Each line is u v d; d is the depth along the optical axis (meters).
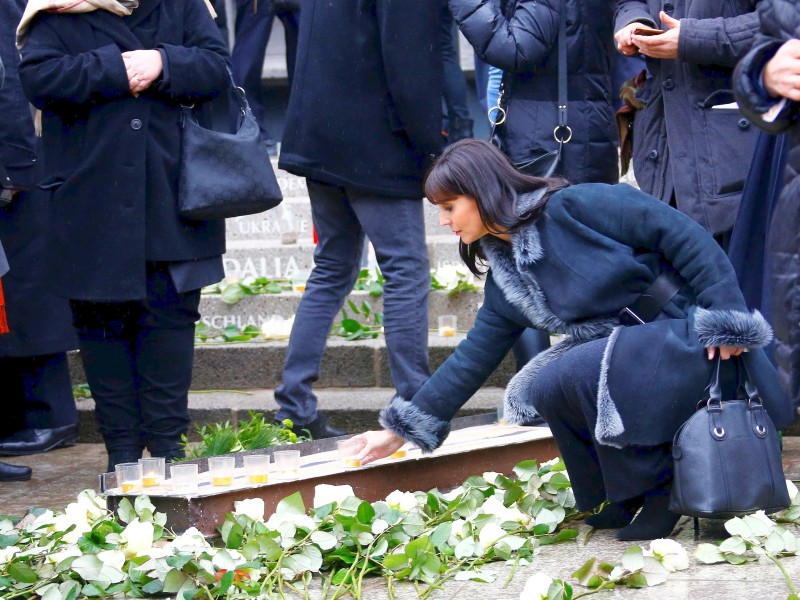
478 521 5.56
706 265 5.20
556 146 7.53
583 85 7.54
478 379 5.81
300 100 7.68
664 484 5.44
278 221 12.54
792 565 4.98
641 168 7.11
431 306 10.58
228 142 7.17
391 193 7.62
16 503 7.28
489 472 6.75
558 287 5.40
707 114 6.78
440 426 5.88
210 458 6.11
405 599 4.87
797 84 4.22
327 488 5.86
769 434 5.24
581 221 5.36
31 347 8.77
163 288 7.23
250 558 5.12
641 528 5.54
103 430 7.39
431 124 7.53
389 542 5.38
